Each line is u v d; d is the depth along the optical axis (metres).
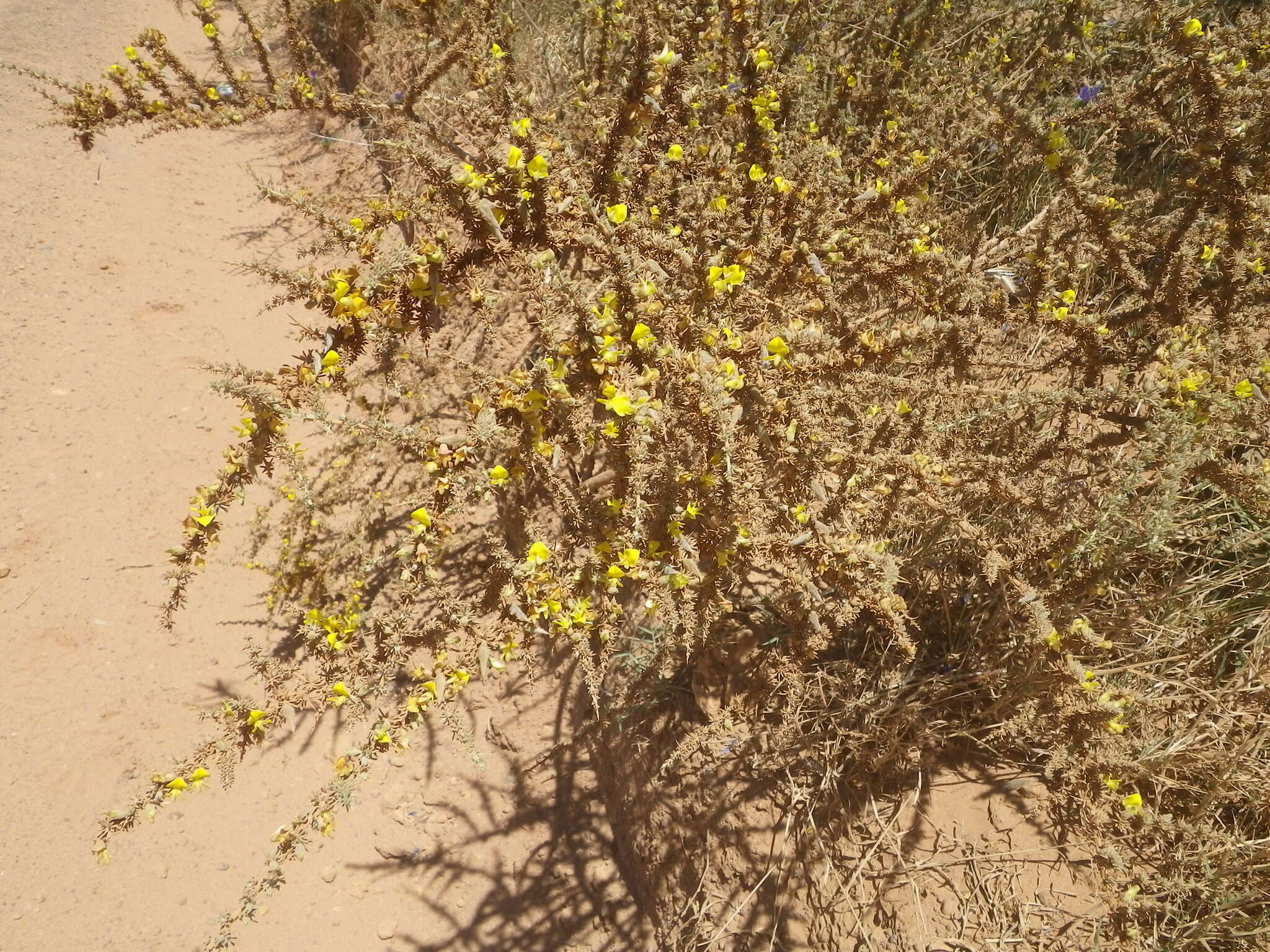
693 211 2.12
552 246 1.49
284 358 3.65
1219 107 1.90
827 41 2.85
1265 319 2.03
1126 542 1.80
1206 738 1.76
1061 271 1.97
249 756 2.70
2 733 2.63
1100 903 1.73
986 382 2.10
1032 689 1.83
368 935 2.47
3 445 3.26
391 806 2.67
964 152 2.37
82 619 2.89
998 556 1.73
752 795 2.17
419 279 1.41
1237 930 1.56
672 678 2.38
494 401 1.62
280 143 4.61
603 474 2.21
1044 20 2.82
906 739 2.00
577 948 2.48
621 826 2.55
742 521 1.59
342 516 2.95
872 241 2.09
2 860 2.41
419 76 2.83
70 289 3.79
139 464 3.29
